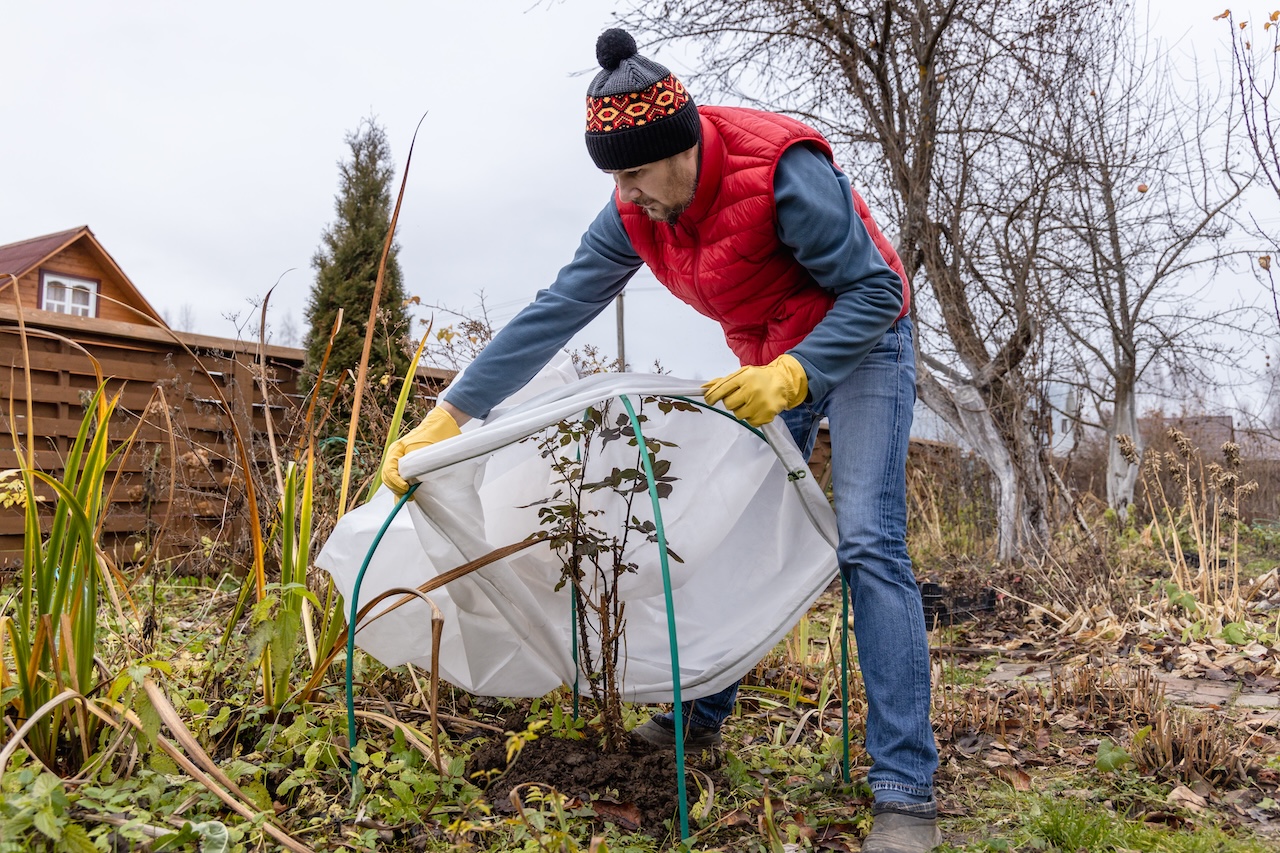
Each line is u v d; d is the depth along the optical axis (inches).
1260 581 180.5
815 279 68.8
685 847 58.1
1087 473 387.9
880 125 251.1
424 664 75.3
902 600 65.7
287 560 80.4
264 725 74.1
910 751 63.4
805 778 78.1
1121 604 175.2
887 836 60.7
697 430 77.4
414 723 83.0
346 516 71.7
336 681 87.2
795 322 72.6
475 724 84.1
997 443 243.6
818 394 64.4
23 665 60.8
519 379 78.0
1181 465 185.8
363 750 64.4
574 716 82.8
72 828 46.3
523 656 73.8
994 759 85.7
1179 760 82.3
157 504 160.7
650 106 63.1
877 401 69.9
